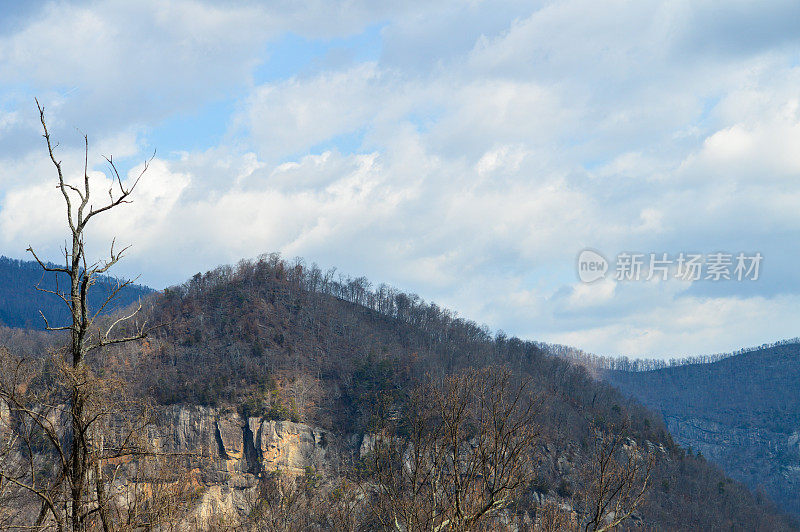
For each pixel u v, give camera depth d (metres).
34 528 18.20
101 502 18.78
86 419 18.62
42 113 18.41
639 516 158.12
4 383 18.45
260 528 50.09
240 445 178.38
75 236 18.69
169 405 173.62
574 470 137.12
